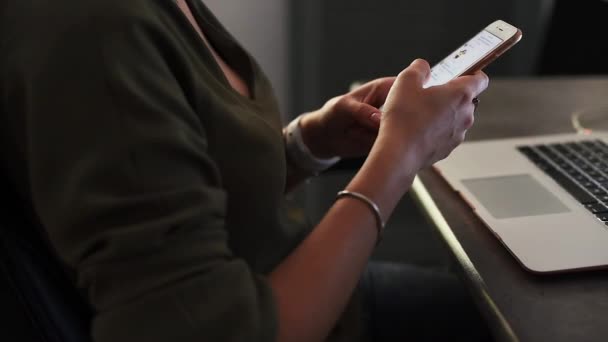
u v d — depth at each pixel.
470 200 0.70
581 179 0.73
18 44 0.48
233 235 0.59
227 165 0.56
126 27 0.47
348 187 0.55
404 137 0.56
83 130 0.44
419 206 0.74
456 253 0.62
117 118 0.45
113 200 0.44
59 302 0.51
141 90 0.46
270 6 1.70
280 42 1.74
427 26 1.68
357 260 0.52
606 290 0.55
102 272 0.44
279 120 0.68
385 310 0.90
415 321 0.89
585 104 1.07
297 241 0.67
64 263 0.50
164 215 0.45
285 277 0.51
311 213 1.85
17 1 0.50
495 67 1.77
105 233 0.44
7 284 0.51
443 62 0.72
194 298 0.45
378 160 0.55
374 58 1.70
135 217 0.44
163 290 0.44
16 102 0.47
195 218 0.46
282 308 0.49
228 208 0.58
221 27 0.78
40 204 0.46
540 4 1.68
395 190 0.55
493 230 0.63
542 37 1.61
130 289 0.44
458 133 0.61
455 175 0.77
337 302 0.51
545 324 0.51
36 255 0.51
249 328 0.46
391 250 1.86
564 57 1.50
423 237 1.85
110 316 0.44
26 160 0.49
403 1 1.65
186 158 0.47
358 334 0.75
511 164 0.79
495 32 0.69
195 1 0.76
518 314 0.52
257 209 0.59
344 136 0.83
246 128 0.57
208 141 0.55
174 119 0.47
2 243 0.50
